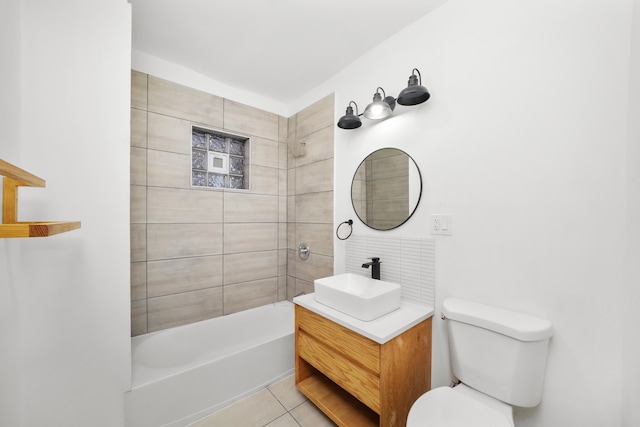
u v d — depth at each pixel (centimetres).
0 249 93
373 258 168
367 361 120
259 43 175
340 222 206
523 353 101
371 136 182
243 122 236
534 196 112
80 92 121
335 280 175
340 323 131
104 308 127
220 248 224
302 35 167
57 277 116
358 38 170
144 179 188
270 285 254
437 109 145
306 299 163
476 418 98
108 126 128
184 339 197
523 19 115
